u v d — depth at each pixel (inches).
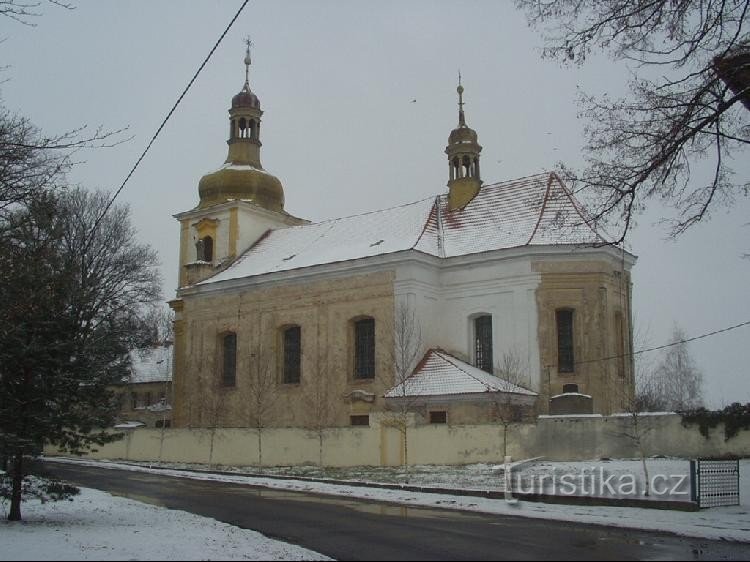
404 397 1369.3
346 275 1766.7
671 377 2906.0
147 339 2133.4
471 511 807.1
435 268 1705.2
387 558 510.0
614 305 1609.3
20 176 637.3
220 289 2014.0
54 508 805.9
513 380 1552.7
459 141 1903.3
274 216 2290.8
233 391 1948.8
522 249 1592.0
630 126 597.6
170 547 521.0
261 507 855.1
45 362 701.3
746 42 547.2
